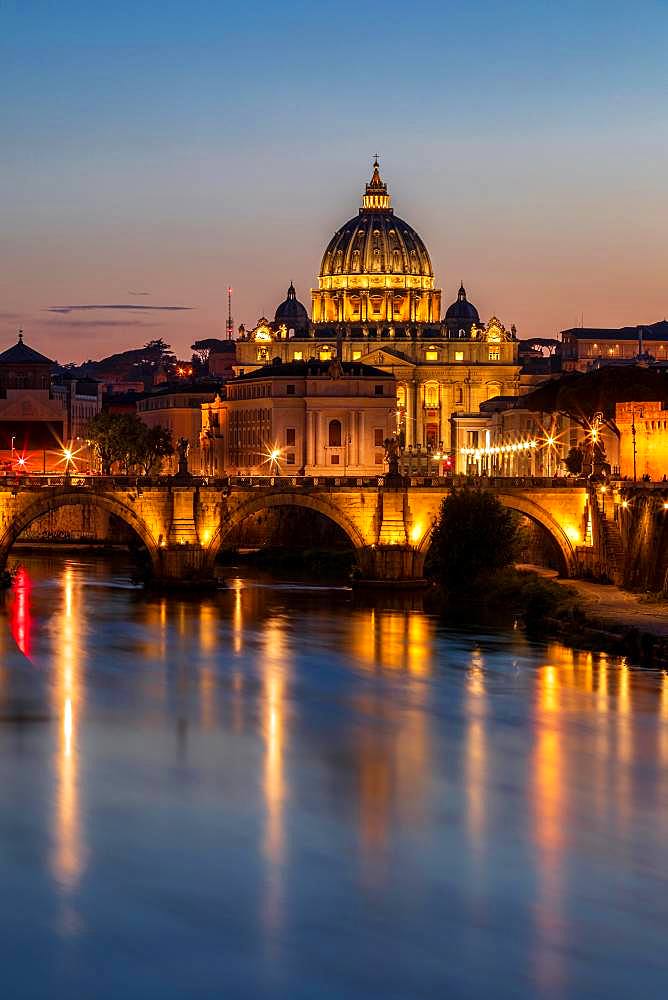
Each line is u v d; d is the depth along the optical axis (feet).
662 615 597.93
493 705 460.55
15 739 416.46
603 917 293.84
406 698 472.44
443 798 360.89
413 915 294.05
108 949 280.31
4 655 554.46
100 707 459.32
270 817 346.74
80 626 635.25
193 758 396.78
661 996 265.95
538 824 342.44
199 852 323.57
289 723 438.40
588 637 574.97
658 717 441.68
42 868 314.14
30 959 276.62
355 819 345.31
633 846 329.11
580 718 440.86
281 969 273.54
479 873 313.32
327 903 298.97
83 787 368.89
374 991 266.77
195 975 271.28
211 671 522.47
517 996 265.75
